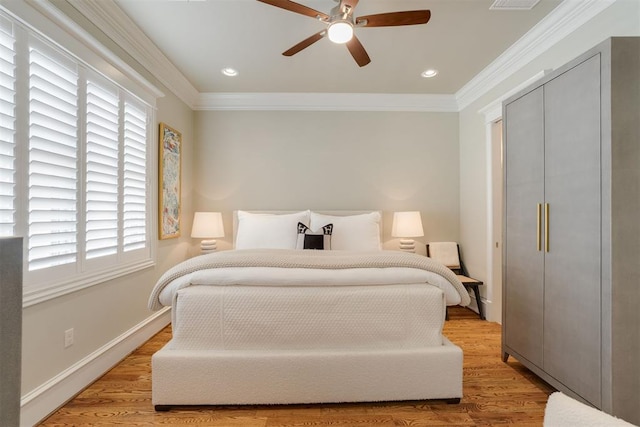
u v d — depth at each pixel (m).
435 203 3.84
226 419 1.58
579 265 1.60
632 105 1.44
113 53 2.11
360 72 3.16
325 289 1.71
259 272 1.69
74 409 1.68
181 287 1.71
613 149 1.43
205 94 3.70
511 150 2.15
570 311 1.65
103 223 2.12
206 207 3.77
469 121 3.61
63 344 1.76
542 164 1.85
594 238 1.51
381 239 3.77
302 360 1.62
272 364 1.62
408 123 3.84
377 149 3.83
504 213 2.22
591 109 1.53
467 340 2.65
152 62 2.73
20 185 1.49
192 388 1.61
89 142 1.95
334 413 1.63
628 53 1.43
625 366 1.42
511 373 2.08
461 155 3.80
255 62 2.95
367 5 2.13
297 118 3.81
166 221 3.01
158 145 2.89
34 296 1.56
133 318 2.48
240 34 2.49
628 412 1.42
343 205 3.82
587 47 2.09
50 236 1.67
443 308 1.73
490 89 3.20
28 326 1.55
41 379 1.61
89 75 1.96
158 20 2.29
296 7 1.77
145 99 2.61
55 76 1.69
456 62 2.95
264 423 1.55
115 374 2.07
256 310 1.67
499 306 3.11
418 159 3.84
